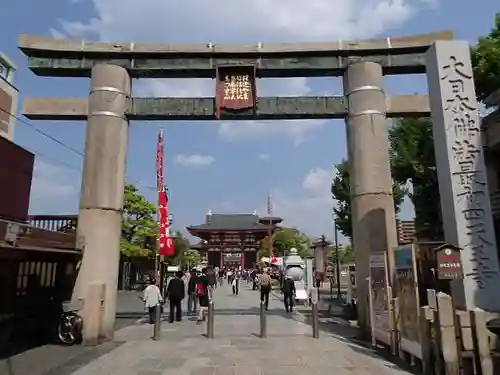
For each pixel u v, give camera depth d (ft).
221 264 242.17
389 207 46.14
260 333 44.96
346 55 50.39
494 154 67.51
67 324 40.63
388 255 36.50
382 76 49.88
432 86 38.91
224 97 49.21
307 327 51.57
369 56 50.26
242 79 49.80
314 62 50.29
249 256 256.11
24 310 43.16
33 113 48.34
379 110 48.34
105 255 44.47
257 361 32.73
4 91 83.97
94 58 49.21
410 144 77.61
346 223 98.73
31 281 46.03
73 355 35.73
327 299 97.66
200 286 56.95
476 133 36.42
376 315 37.93
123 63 49.29
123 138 48.26
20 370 30.55
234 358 33.88
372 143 47.39
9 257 37.47
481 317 25.02
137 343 41.27
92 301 41.60
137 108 49.11
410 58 49.90
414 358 30.25
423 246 38.27
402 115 50.06
